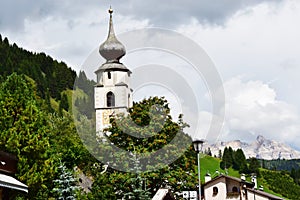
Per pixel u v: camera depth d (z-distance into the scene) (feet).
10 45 466.29
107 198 101.65
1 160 89.20
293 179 384.47
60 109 388.78
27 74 440.86
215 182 176.04
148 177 95.50
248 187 182.19
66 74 471.21
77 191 105.19
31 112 103.91
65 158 130.62
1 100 103.09
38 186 100.32
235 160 350.43
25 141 100.78
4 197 91.04
